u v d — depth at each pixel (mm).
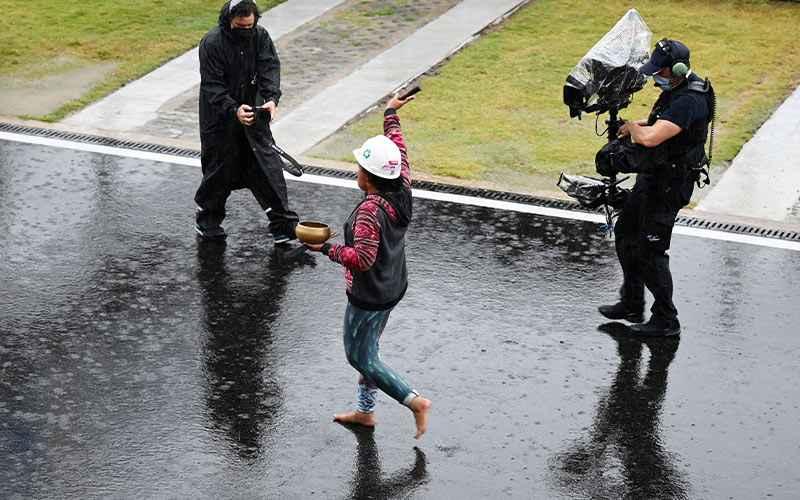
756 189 26594
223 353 19578
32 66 34594
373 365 16625
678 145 18812
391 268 16203
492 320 20703
